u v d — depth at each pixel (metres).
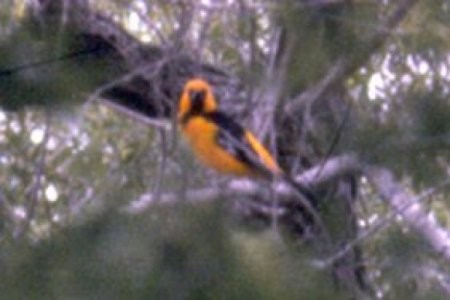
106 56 12.00
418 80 9.80
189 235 6.98
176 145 10.90
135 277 6.82
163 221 7.08
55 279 6.93
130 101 14.13
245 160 12.27
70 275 6.89
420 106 8.53
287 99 10.20
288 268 7.07
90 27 12.19
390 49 9.86
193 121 13.00
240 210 8.15
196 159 10.76
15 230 8.84
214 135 12.68
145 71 12.46
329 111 10.62
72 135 14.54
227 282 6.82
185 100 13.33
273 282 6.88
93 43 11.61
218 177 11.88
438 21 8.20
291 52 7.70
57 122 10.40
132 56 12.58
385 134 8.60
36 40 9.79
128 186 9.52
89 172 13.67
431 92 8.73
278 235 7.89
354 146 8.89
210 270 6.87
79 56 9.99
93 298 6.81
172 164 10.59
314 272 7.16
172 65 12.65
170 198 7.55
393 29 8.16
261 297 6.82
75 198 12.52
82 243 7.02
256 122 12.30
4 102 9.80
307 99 10.53
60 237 7.12
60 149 14.33
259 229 7.87
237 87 13.71
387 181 10.28
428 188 9.05
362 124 9.10
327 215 11.52
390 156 8.59
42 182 13.14
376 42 7.98
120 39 12.62
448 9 8.16
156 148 12.68
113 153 14.52
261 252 7.04
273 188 10.97
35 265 7.04
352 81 10.87
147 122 13.04
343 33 7.64
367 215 13.05
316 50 7.61
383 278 9.59
